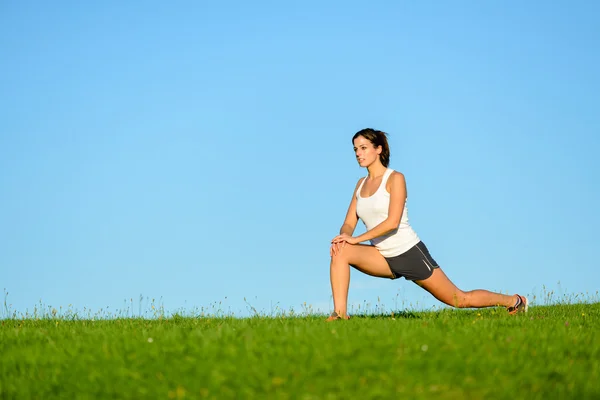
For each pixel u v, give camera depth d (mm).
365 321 8531
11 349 7098
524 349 6402
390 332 6949
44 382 5766
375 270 9789
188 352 6270
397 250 9680
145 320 11859
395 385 5156
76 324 10719
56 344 7203
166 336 7031
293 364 5590
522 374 5547
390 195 9578
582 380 5473
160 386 5391
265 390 5117
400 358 5723
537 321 9336
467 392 5105
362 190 10039
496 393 5102
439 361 5703
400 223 9703
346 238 9367
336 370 5430
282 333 6945
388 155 9875
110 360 6168
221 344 6410
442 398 4977
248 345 6215
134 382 5508
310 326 7934
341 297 9344
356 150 9820
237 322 9672
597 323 9430
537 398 5035
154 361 6051
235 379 5371
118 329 9062
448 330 7480
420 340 6488
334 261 9414
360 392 5008
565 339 7031
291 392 5020
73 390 5523
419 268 9789
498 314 10609
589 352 6434
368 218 9883
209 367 5648
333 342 6316
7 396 5449
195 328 9000
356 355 5793
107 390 5391
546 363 6031
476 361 5809
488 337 6930
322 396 4973
